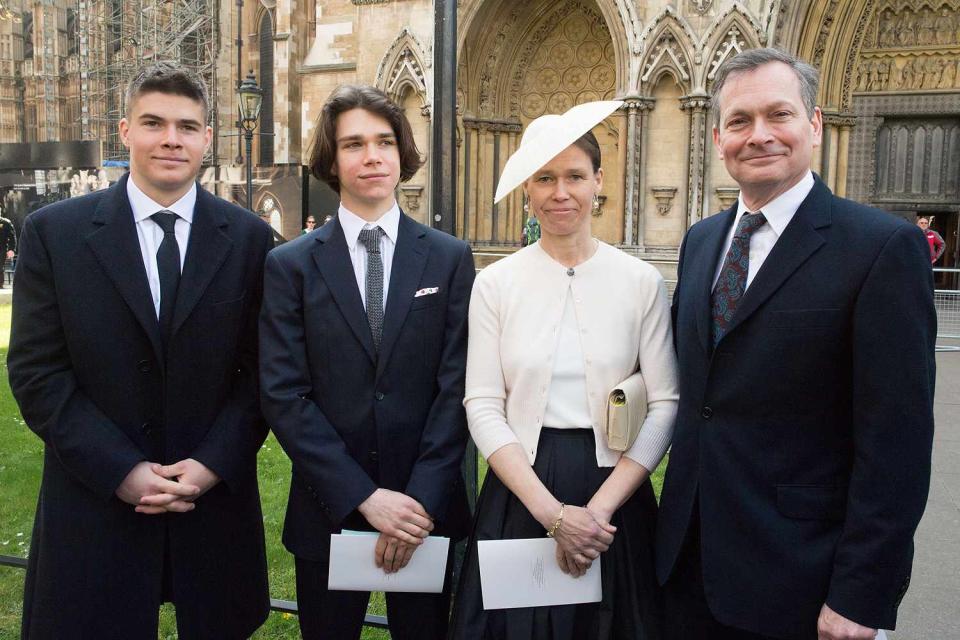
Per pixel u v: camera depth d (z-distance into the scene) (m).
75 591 2.69
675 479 2.59
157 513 2.76
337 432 2.76
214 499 2.91
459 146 21.94
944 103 17.20
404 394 2.79
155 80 2.69
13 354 2.72
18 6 55.12
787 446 2.35
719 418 2.46
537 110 22.39
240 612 3.00
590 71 21.62
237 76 32.78
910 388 2.14
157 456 2.80
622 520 2.72
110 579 2.71
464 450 2.85
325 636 2.85
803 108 2.36
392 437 2.77
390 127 2.83
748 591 2.35
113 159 37.88
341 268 2.81
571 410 2.69
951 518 5.16
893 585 2.14
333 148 2.84
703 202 17.31
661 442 2.66
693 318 2.58
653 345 2.75
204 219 2.86
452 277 2.93
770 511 2.36
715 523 2.43
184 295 2.78
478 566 2.72
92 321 2.70
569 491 2.64
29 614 2.78
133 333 2.74
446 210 3.74
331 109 2.82
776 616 2.32
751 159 2.36
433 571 2.73
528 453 2.68
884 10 17.45
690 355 2.57
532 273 2.78
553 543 2.63
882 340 2.15
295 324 2.79
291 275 2.81
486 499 2.81
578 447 2.68
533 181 2.71
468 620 2.68
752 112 2.35
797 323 2.29
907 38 17.34
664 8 17.30
